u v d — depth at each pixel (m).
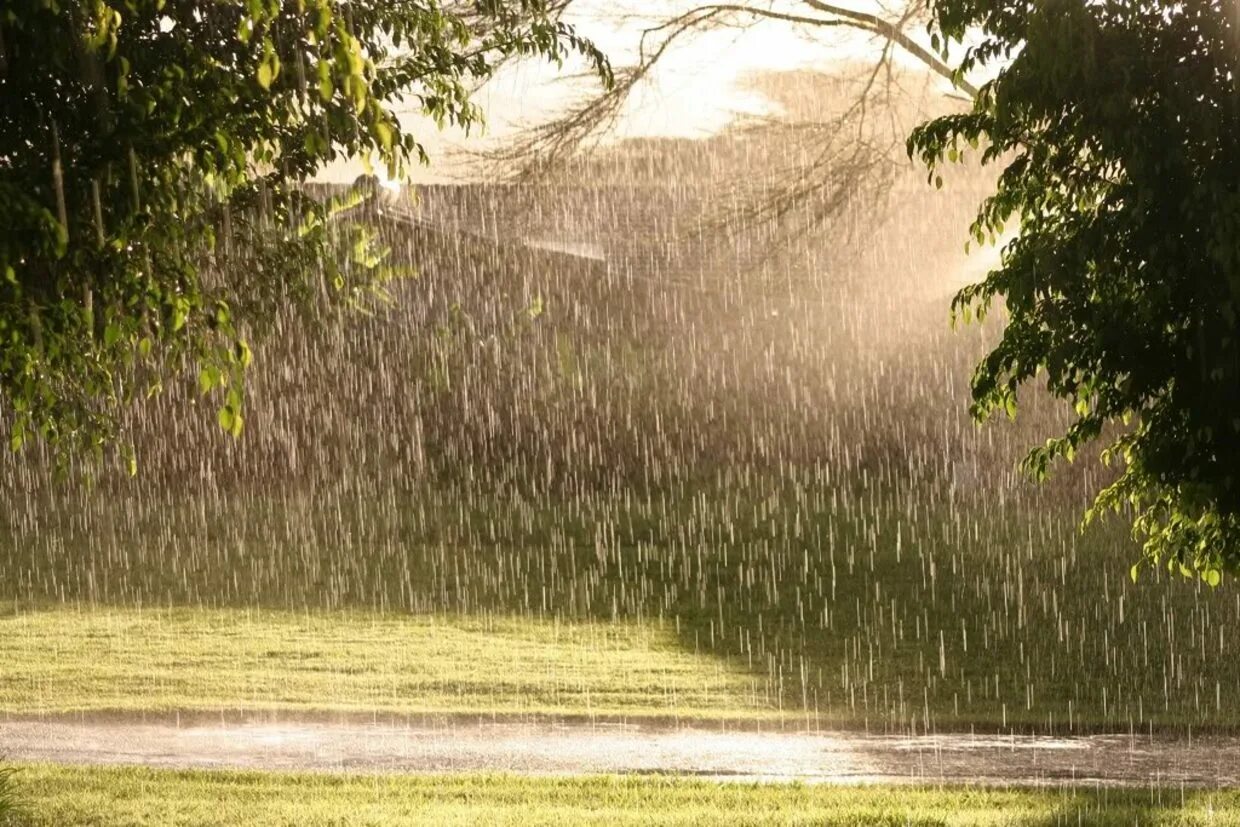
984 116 19.69
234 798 23.80
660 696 37.66
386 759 28.81
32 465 77.56
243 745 30.44
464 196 72.62
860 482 79.69
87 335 16.89
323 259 20.66
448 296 81.69
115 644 45.50
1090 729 33.25
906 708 36.28
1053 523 68.00
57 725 32.91
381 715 34.41
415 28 18.84
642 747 30.42
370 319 79.94
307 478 79.75
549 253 81.06
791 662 43.34
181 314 16.36
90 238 15.72
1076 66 17.28
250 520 71.81
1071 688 39.44
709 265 66.50
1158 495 21.22
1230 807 23.50
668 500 76.94
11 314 15.27
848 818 21.91
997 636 47.06
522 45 20.39
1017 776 27.47
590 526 69.81
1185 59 17.98
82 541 66.81
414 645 45.50
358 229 27.36
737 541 65.69
